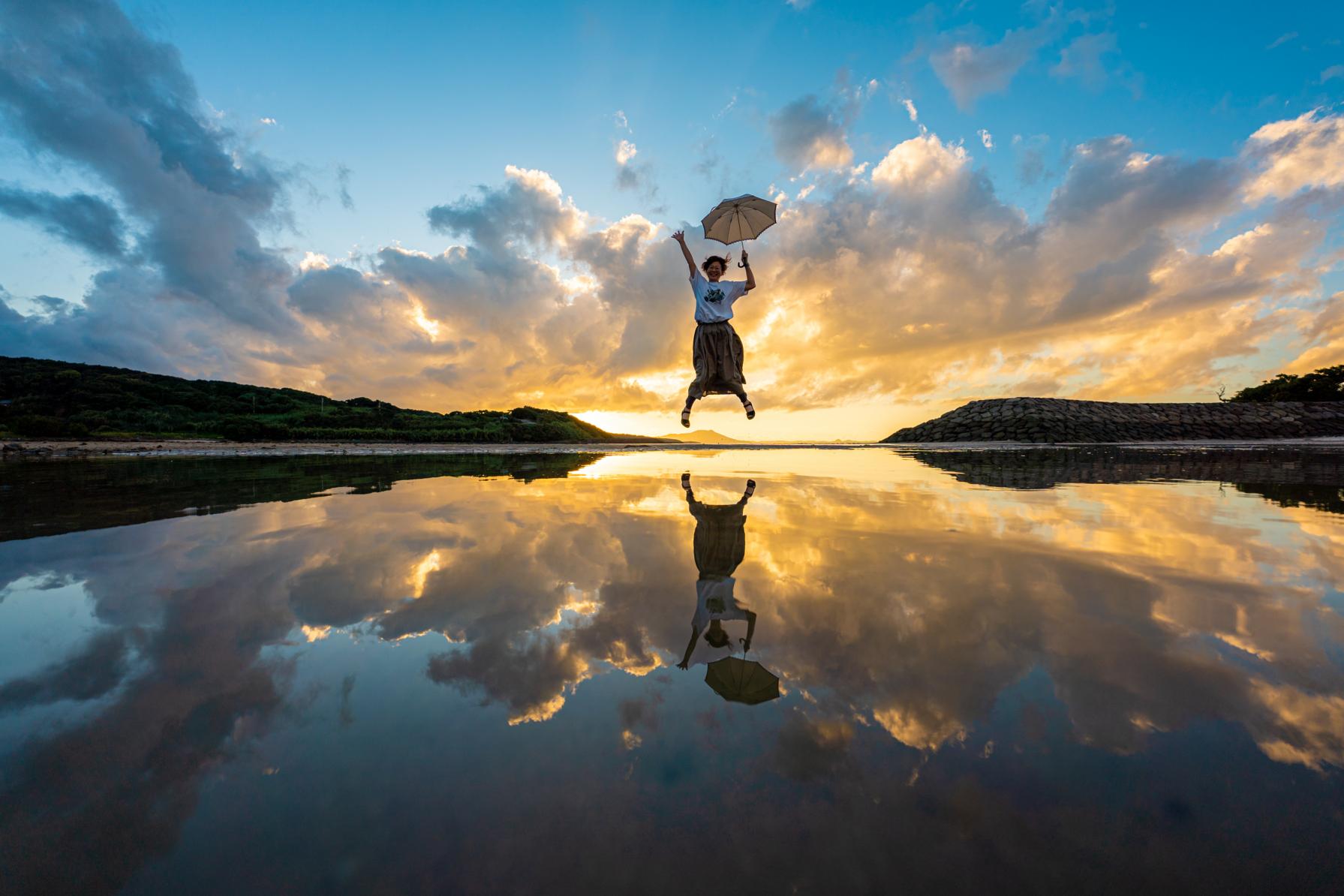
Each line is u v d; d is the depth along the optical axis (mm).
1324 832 728
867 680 1152
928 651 1298
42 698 1090
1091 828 742
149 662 1260
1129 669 1192
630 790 826
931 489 4715
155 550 2350
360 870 689
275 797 809
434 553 2311
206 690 1126
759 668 1218
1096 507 3598
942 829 747
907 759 887
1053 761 875
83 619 1532
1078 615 1530
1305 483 5148
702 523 3037
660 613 1568
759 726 989
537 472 6973
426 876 681
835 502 3881
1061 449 15000
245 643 1367
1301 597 1674
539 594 1756
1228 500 3887
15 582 1882
